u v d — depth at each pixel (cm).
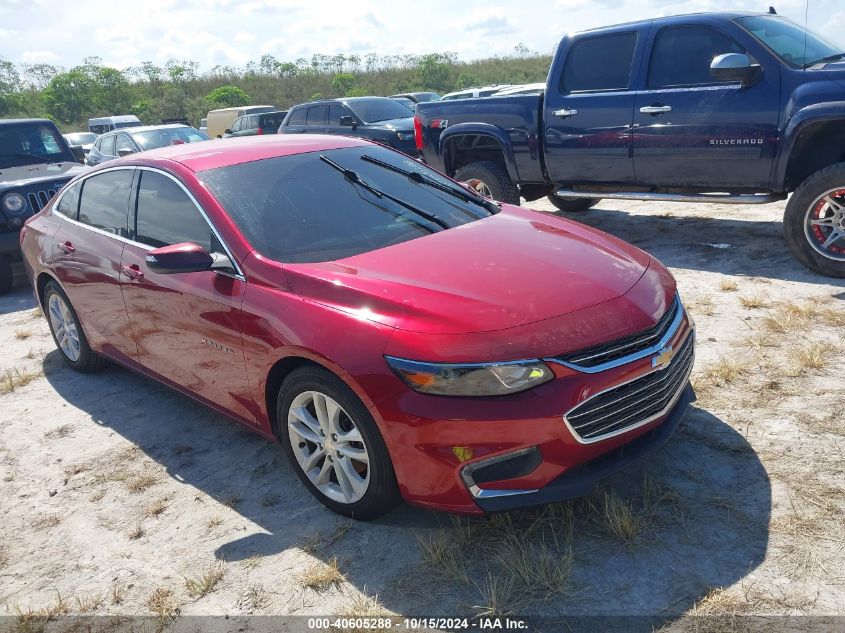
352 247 355
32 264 532
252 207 372
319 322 305
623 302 301
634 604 256
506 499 278
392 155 454
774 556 271
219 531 331
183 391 417
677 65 632
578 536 294
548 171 735
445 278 311
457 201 421
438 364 272
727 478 321
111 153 1471
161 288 391
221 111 2536
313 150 429
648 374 292
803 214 556
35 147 923
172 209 397
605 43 675
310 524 327
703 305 532
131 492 373
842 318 477
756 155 589
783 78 569
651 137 646
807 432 350
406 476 287
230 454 399
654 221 808
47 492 382
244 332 340
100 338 480
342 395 297
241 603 283
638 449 299
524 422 267
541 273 315
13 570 322
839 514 290
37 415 477
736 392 397
